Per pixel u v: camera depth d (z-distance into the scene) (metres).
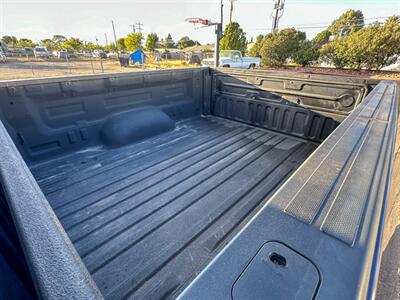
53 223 0.37
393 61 10.26
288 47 13.16
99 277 0.94
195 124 2.76
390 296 1.00
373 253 0.34
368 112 1.00
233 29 17.39
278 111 2.41
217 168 1.79
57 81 1.73
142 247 1.08
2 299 0.44
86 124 1.98
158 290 0.89
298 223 0.39
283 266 0.32
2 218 0.61
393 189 1.49
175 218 1.27
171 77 2.51
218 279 0.30
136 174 1.70
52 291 0.27
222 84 2.86
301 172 0.54
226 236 1.15
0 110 1.52
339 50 11.50
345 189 0.48
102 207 1.35
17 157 0.60
